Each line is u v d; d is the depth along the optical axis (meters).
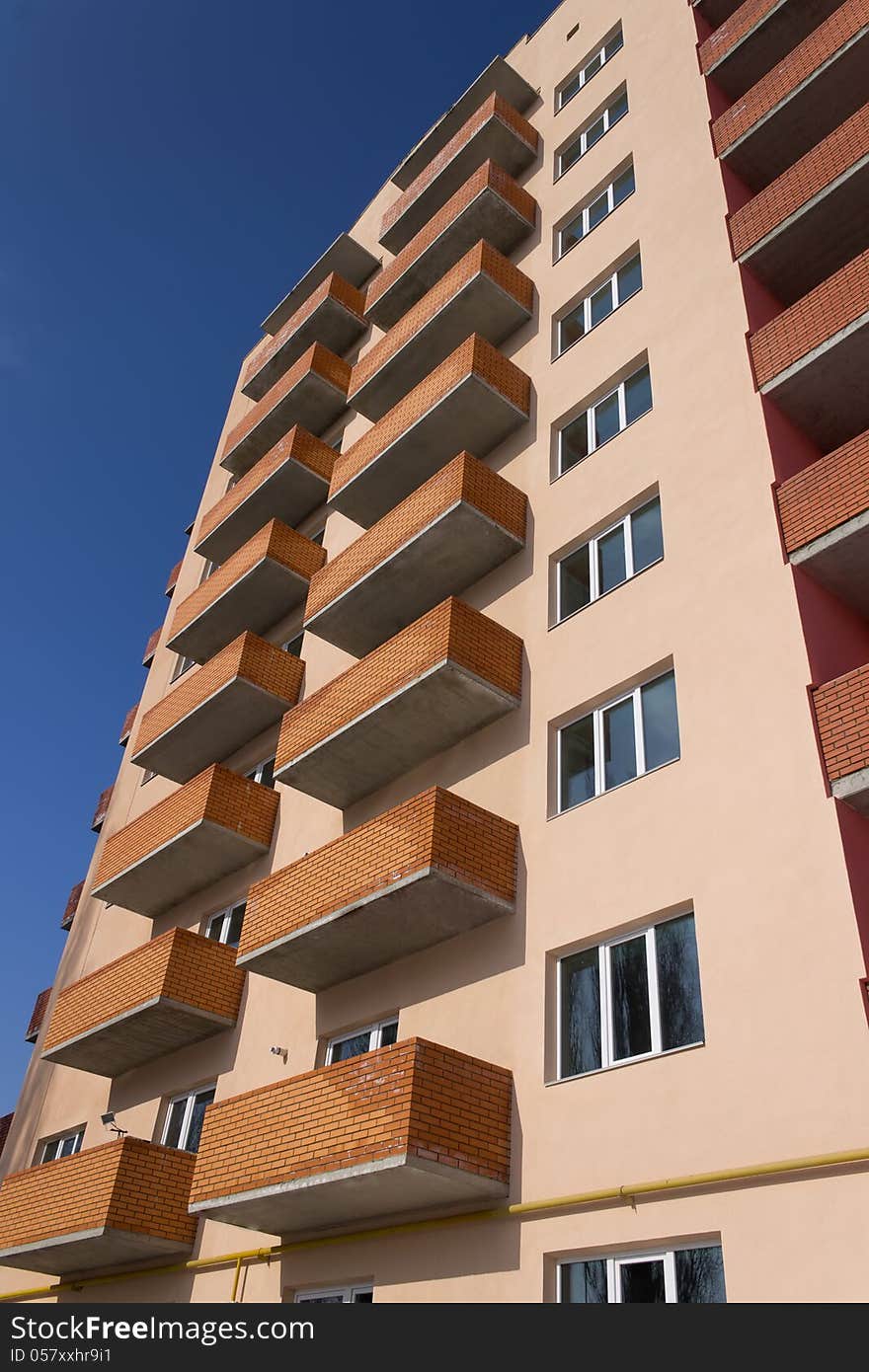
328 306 26.59
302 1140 11.30
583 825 12.23
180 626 24.50
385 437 19.09
